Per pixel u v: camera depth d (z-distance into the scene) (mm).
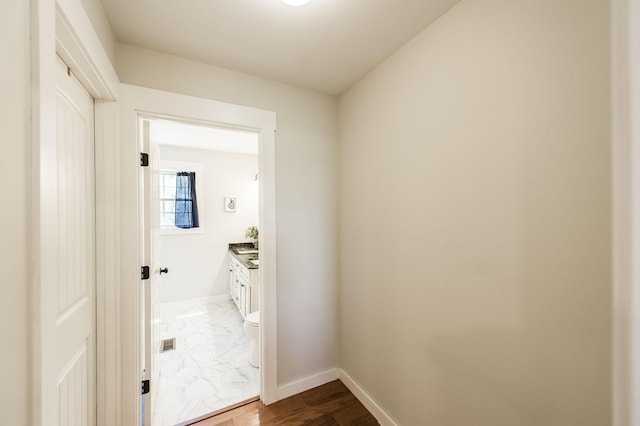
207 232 4098
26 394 582
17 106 555
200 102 1648
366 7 1238
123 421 1409
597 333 798
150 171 1640
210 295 4102
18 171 561
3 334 513
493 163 1073
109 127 1360
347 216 2068
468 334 1179
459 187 1215
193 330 3076
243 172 4363
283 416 1733
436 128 1328
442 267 1303
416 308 1457
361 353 1912
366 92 1845
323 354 2098
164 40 1461
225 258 4215
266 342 1850
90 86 1208
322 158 2107
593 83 798
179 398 1917
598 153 791
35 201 603
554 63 884
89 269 1260
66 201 1027
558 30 873
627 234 461
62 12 755
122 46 1462
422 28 1393
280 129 1930
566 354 865
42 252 615
